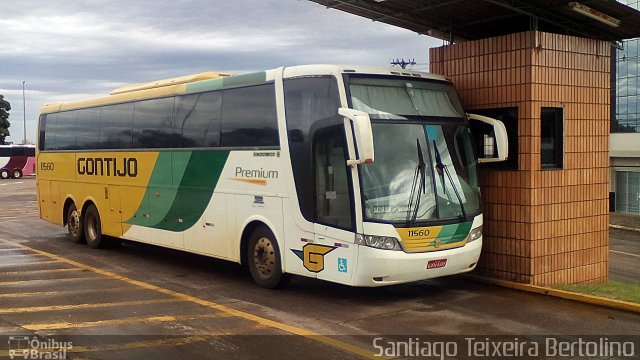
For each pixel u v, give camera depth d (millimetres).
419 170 8445
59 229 17969
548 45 9398
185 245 11062
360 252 7926
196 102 10781
